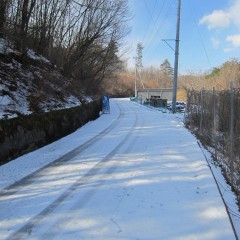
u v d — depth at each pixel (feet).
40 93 44.65
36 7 63.52
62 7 77.10
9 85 39.81
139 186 23.06
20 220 17.78
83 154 33.35
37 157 31.99
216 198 20.85
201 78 212.23
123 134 47.19
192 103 54.54
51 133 41.11
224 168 28.55
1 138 29.35
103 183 23.72
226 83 134.21
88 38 86.07
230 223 17.46
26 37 52.34
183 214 18.53
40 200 20.58
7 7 47.57
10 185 23.44
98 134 47.65
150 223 17.40
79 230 16.62
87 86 92.58
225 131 33.58
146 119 72.02
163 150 35.04
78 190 22.31
